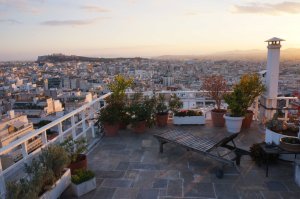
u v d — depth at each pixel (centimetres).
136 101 644
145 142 553
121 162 449
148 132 625
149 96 675
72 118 472
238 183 364
